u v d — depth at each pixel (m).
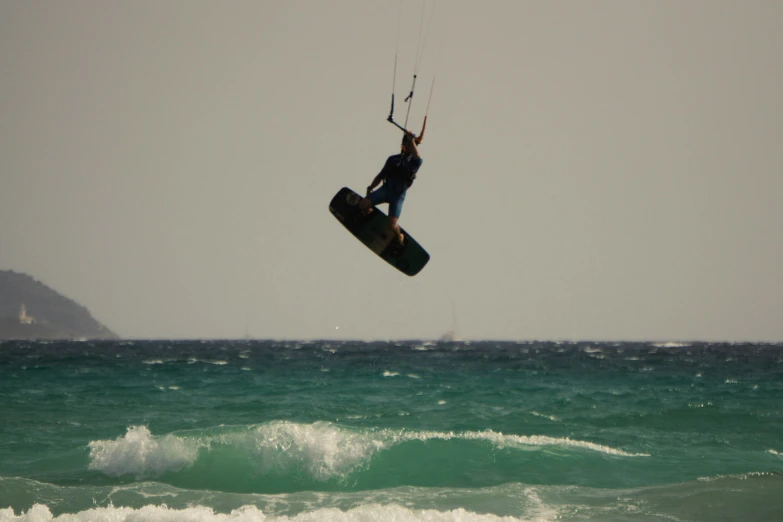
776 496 46.91
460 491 49.34
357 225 48.59
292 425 59.84
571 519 42.91
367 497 48.03
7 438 69.06
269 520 41.00
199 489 51.16
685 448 63.56
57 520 41.00
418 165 44.94
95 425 77.25
